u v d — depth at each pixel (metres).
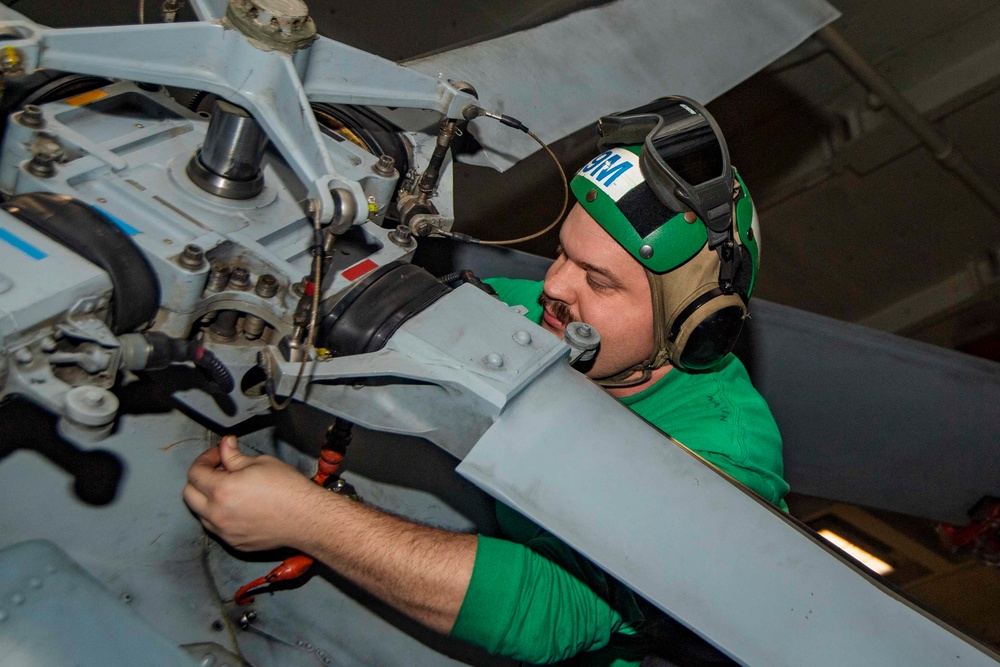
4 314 0.78
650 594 0.86
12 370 0.82
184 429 1.20
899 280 3.46
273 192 1.07
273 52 0.91
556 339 1.02
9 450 1.08
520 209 2.61
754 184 3.31
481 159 1.40
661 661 1.23
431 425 0.98
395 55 2.38
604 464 0.94
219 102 0.96
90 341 0.85
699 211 1.14
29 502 1.06
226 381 1.00
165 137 1.08
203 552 1.16
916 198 3.28
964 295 3.36
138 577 1.09
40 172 0.95
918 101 3.08
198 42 0.90
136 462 1.14
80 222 0.87
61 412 0.83
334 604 1.23
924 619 0.93
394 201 1.30
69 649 0.86
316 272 0.90
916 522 2.95
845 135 3.18
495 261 1.69
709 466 0.99
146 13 1.93
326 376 0.95
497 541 1.11
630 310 1.23
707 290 1.18
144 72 0.90
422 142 1.33
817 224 3.40
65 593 0.89
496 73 1.47
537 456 0.93
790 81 3.07
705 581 0.88
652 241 1.16
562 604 1.11
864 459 1.86
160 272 0.91
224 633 1.12
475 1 2.42
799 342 1.73
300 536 1.03
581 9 1.63
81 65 0.88
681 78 1.65
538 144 1.45
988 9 2.90
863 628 0.90
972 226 3.31
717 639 0.85
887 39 3.00
